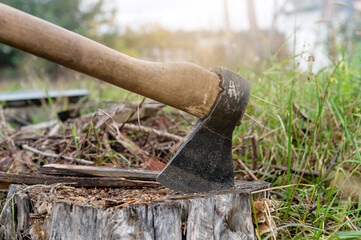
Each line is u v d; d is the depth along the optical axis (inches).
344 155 38.8
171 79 28.9
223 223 29.2
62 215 28.7
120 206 28.1
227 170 31.0
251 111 45.3
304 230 32.4
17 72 233.5
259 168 41.1
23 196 30.4
